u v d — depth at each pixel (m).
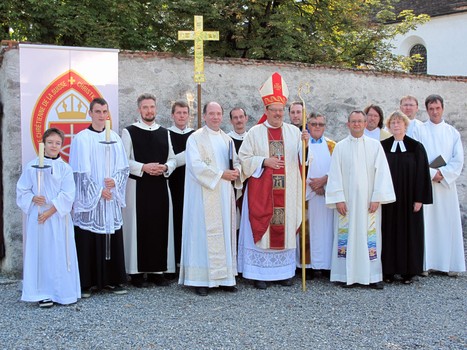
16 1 12.16
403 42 18.81
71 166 5.98
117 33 12.87
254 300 5.87
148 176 6.39
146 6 14.02
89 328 4.96
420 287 6.50
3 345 4.59
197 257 6.13
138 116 7.44
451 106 9.77
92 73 6.86
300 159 6.48
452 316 5.41
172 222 6.56
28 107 6.55
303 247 6.27
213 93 7.95
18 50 6.62
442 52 17.94
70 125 6.75
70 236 5.73
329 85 8.70
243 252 6.49
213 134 6.31
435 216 7.09
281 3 14.90
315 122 6.84
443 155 7.14
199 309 5.53
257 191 6.36
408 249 6.50
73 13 12.45
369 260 6.37
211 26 14.70
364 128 6.63
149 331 4.89
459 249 7.08
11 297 5.98
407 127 6.84
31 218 5.66
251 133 6.48
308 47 14.54
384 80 9.15
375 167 6.44
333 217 6.66
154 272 6.37
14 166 6.67
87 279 5.92
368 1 16.36
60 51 6.68
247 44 14.51
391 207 6.52
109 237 5.95
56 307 5.59
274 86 6.41
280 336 4.79
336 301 5.86
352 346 4.59
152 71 7.52
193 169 6.09
